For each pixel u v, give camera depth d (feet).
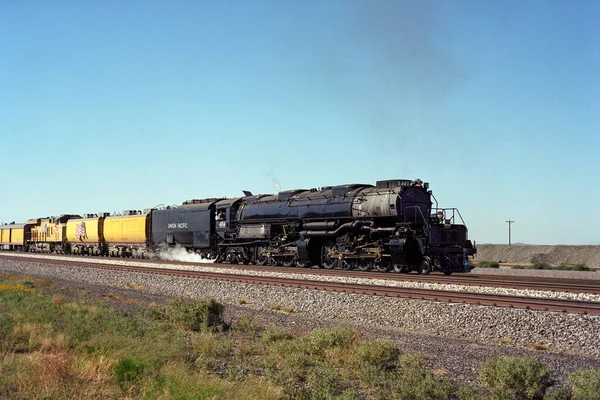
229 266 114.93
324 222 109.91
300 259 113.50
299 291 72.08
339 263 107.65
